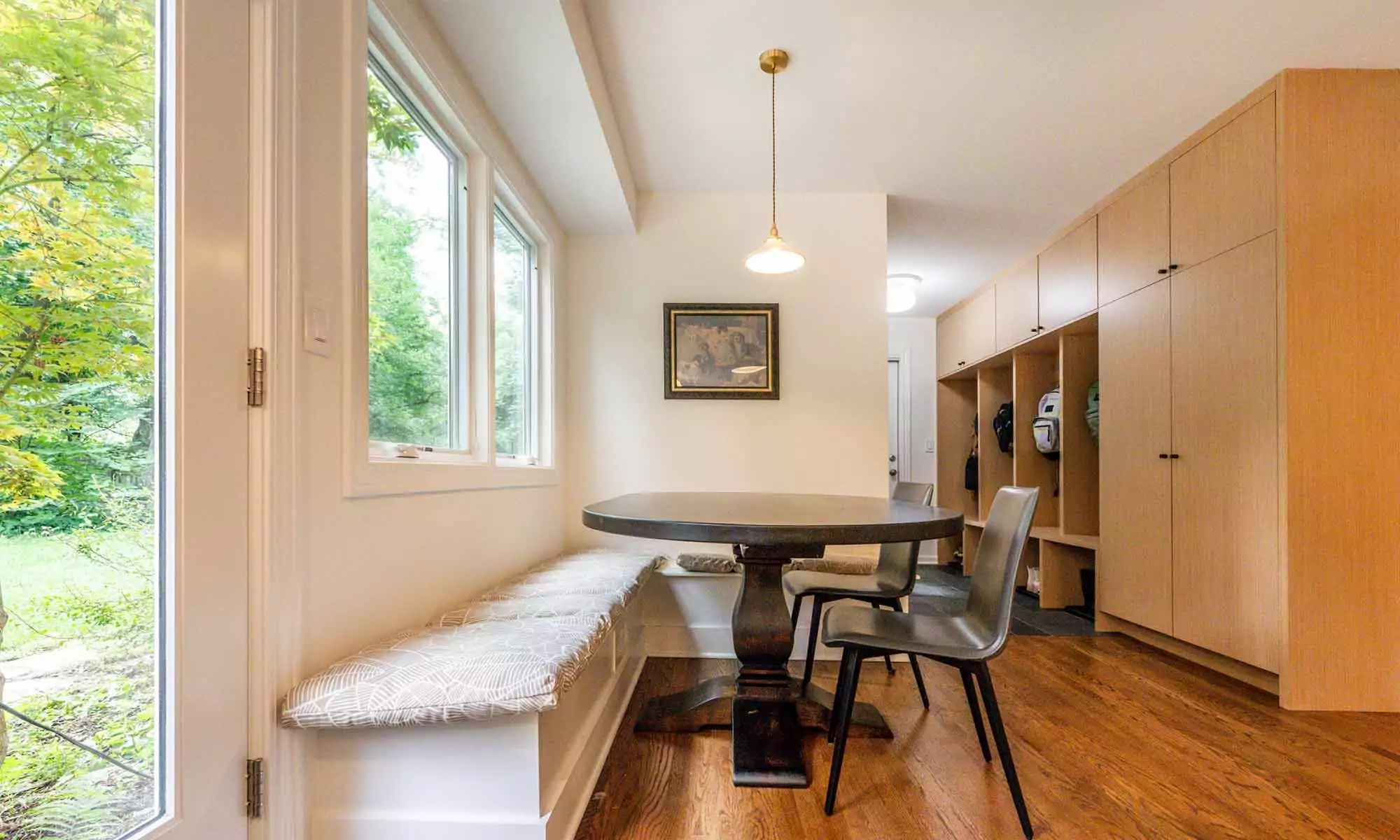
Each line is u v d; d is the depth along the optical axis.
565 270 3.04
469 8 1.54
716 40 1.95
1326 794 1.52
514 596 1.71
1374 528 2.05
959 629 1.56
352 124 1.26
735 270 3.07
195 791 0.90
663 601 2.74
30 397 0.72
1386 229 2.08
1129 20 1.86
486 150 1.99
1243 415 2.24
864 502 1.97
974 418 5.38
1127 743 1.80
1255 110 2.21
